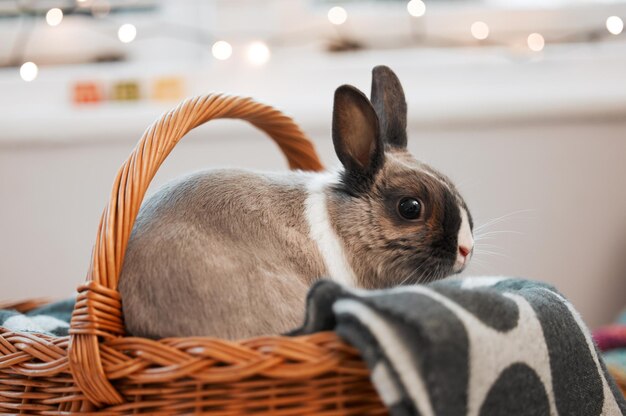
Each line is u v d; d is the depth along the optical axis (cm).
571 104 99
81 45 113
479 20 112
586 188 101
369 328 45
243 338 53
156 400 49
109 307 51
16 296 104
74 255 103
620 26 108
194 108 56
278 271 56
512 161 102
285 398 48
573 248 102
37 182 102
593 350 55
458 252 60
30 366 53
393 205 60
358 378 48
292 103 102
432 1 113
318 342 47
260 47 107
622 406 56
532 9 112
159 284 53
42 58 113
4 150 102
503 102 99
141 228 55
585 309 103
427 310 45
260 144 101
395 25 113
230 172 59
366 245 60
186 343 48
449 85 105
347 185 61
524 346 48
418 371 45
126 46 113
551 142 101
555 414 50
